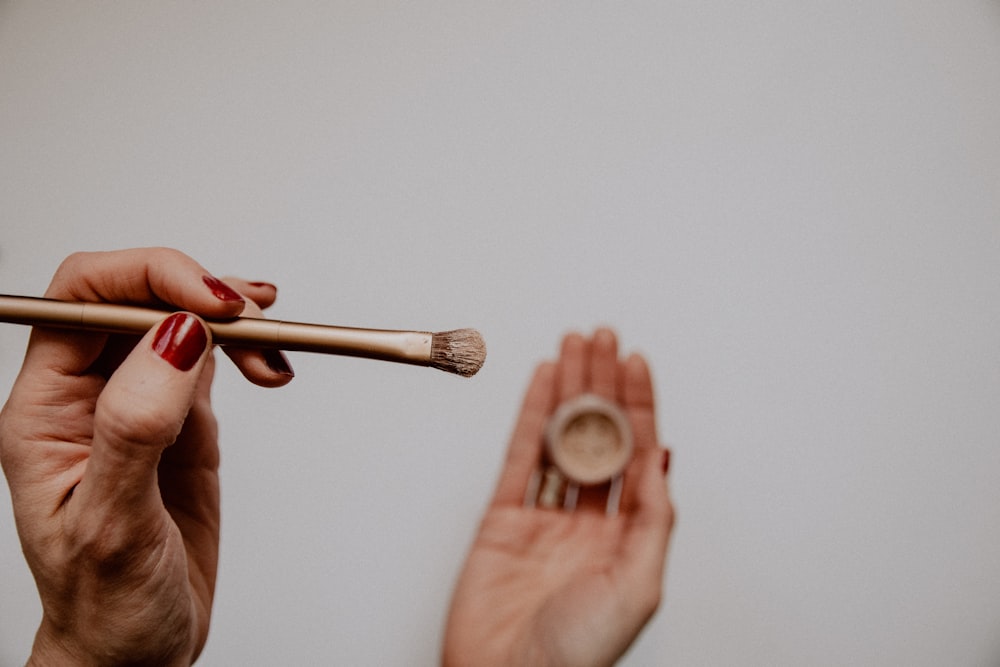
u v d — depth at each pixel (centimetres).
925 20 47
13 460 31
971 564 48
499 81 48
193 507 36
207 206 47
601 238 48
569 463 47
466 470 48
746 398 48
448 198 48
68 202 48
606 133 48
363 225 48
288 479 48
